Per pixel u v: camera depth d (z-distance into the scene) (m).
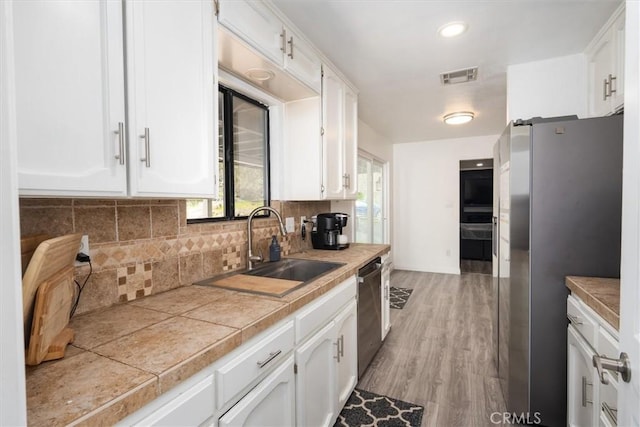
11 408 0.39
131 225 1.26
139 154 0.95
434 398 1.95
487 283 4.63
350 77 2.62
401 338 2.80
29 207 0.96
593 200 1.53
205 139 1.21
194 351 0.83
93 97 0.83
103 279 1.16
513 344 1.76
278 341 1.14
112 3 0.88
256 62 1.60
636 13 0.60
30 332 0.74
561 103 2.26
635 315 0.61
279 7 1.65
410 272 5.43
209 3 1.23
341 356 1.76
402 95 3.06
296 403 1.28
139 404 0.67
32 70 0.71
